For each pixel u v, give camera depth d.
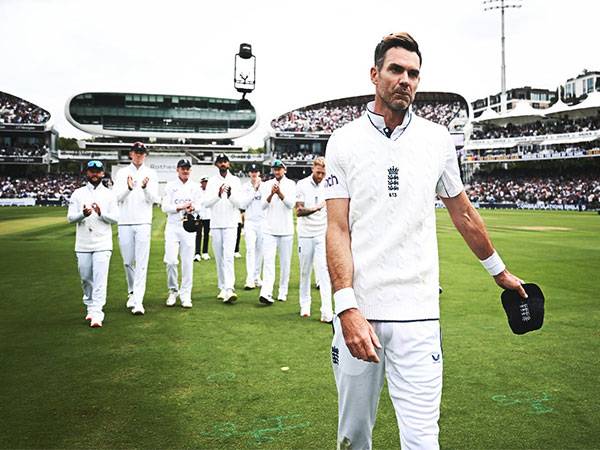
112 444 2.96
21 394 3.72
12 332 5.41
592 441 2.97
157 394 3.71
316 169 5.83
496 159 52.62
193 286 8.25
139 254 6.30
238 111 64.25
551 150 53.56
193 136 63.34
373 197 2.01
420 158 2.02
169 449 2.90
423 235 2.03
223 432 3.11
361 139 2.04
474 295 7.19
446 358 4.48
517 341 4.98
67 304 6.76
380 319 1.99
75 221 5.71
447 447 2.90
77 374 4.14
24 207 43.91
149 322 5.86
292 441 2.99
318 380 3.98
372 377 2.05
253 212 8.20
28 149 60.38
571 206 39.28
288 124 70.94
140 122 62.47
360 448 2.18
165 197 6.67
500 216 29.78
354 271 2.05
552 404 3.49
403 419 1.97
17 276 8.86
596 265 10.05
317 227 5.96
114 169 57.81
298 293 7.82
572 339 5.04
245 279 9.02
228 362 4.43
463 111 66.88
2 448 2.91
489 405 3.48
